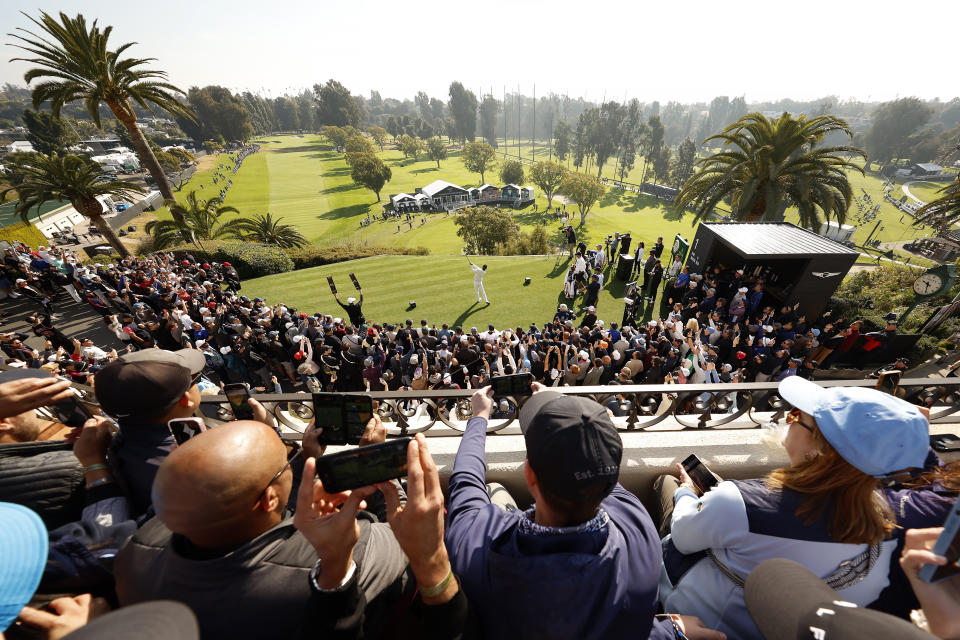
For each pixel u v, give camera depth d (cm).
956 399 322
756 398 377
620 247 2139
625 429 331
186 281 1959
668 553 189
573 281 1933
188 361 210
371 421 192
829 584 142
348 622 112
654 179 13462
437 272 2409
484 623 123
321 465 113
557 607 113
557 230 8406
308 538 111
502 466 296
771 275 1853
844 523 135
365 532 148
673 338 1159
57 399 194
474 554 134
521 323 1870
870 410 130
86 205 2748
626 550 130
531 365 1114
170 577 125
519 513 157
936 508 142
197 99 14675
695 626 157
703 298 1750
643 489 303
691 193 2631
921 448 123
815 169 2180
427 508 107
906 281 2166
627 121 14300
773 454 304
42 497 177
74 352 1148
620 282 2108
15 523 103
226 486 114
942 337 1459
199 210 3316
